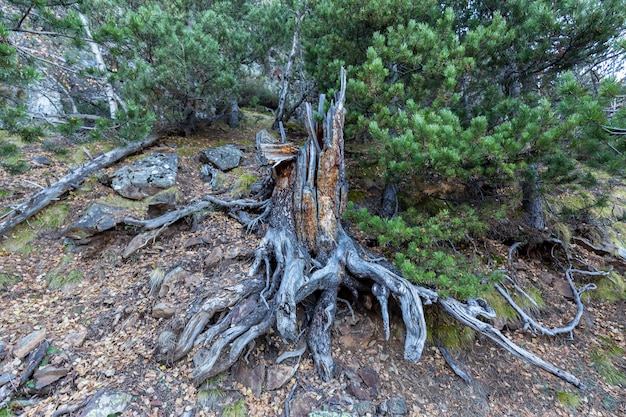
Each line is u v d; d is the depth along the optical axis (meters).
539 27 6.35
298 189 5.89
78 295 5.54
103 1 8.80
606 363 5.41
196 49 8.70
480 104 7.61
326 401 4.40
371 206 8.15
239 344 4.44
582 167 6.98
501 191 6.97
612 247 7.79
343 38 7.46
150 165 8.37
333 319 5.20
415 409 4.52
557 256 7.39
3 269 5.71
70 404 3.87
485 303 5.34
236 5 14.13
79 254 6.32
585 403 4.85
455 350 5.47
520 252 7.49
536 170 6.05
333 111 5.79
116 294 5.52
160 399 4.11
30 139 5.66
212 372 4.32
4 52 4.43
